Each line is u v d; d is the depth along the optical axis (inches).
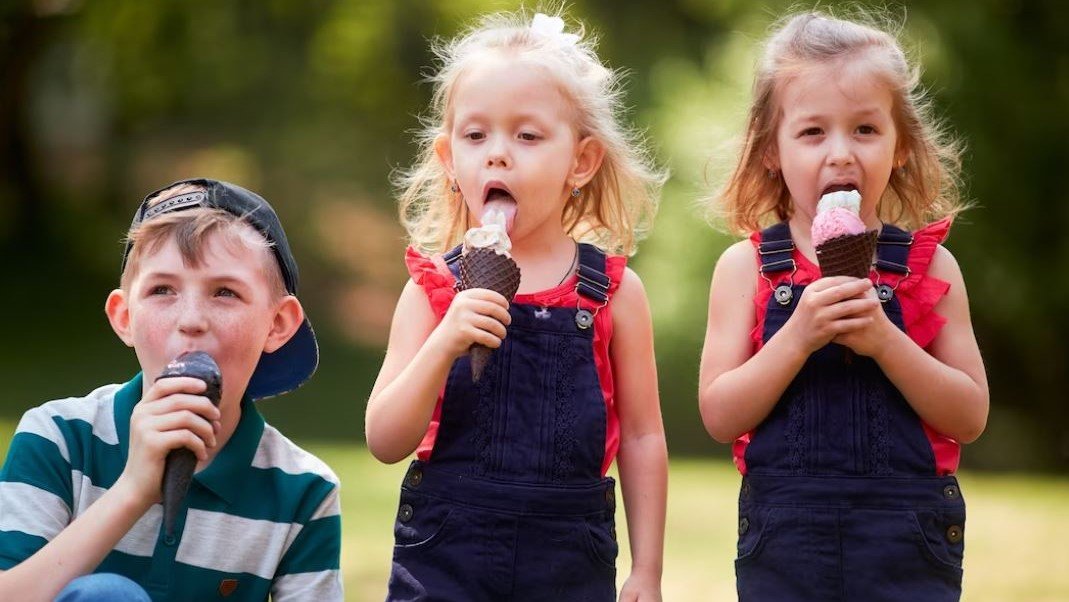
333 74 1417.3
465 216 298.8
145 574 238.2
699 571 499.5
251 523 244.2
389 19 1320.1
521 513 257.8
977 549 547.8
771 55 285.9
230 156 1600.6
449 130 285.0
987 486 741.9
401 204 339.3
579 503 261.1
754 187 295.3
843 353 267.1
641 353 279.0
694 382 871.1
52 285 1374.3
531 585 257.1
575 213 298.4
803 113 273.9
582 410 264.2
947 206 307.7
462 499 259.0
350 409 965.2
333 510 252.5
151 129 1601.9
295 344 261.3
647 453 277.1
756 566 266.5
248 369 242.5
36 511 234.7
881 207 297.7
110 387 253.9
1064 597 464.8
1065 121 869.2
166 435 217.9
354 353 1218.6
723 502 649.0
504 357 265.0
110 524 217.6
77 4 1355.8
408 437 255.1
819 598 260.5
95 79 1552.7
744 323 279.3
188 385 221.0
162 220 239.9
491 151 267.9
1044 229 885.2
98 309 1320.1
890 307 271.0
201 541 239.9
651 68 1015.6
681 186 824.3
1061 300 889.5
